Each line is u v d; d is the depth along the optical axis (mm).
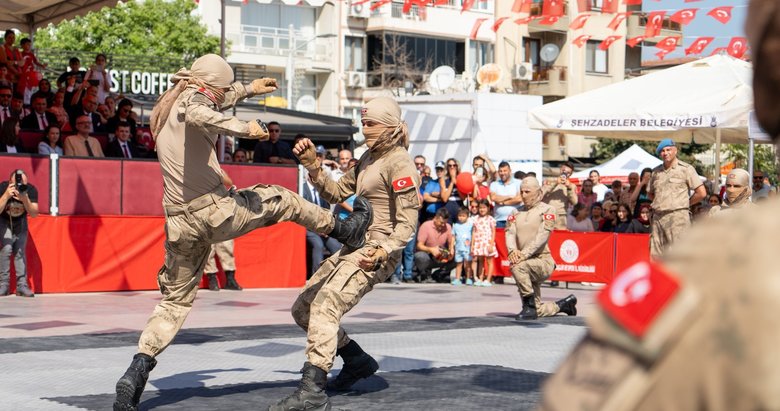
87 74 18656
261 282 15281
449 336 9852
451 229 16969
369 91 52219
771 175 19453
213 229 5844
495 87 38156
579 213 17672
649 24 19250
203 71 5875
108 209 14016
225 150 18766
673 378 980
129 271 14141
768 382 937
